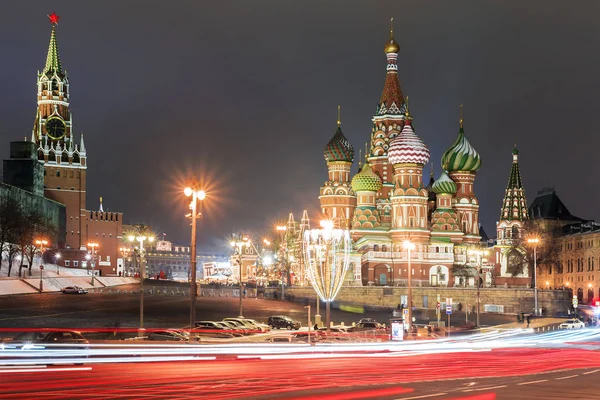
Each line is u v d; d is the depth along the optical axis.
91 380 43.69
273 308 147.25
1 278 165.62
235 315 127.81
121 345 68.69
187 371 49.44
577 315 167.38
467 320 141.88
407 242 104.94
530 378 48.75
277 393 38.66
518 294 180.88
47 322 104.88
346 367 54.31
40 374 46.94
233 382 43.19
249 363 56.84
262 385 42.00
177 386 41.03
